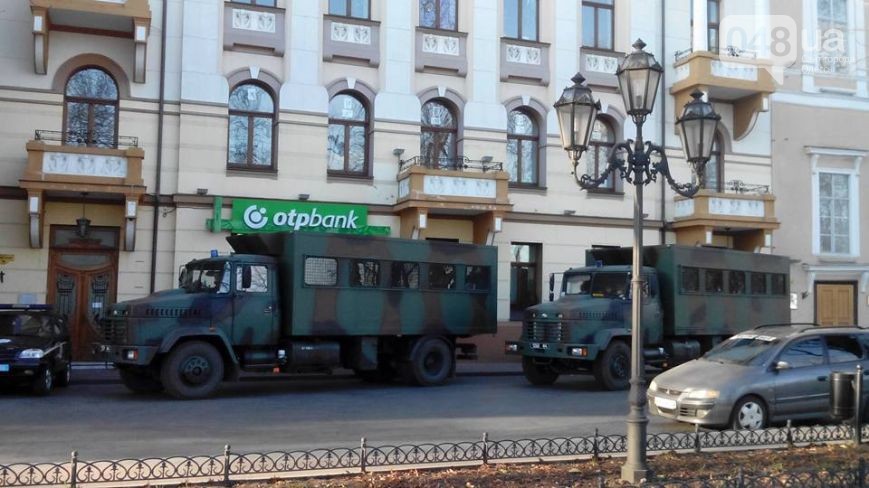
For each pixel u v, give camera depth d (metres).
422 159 22.28
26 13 19.12
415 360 17.28
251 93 21.11
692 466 8.36
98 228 19.50
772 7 26.86
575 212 23.88
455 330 17.83
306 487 7.27
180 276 16.25
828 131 27.27
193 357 14.70
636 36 25.09
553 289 19.30
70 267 19.23
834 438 9.95
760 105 25.17
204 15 20.42
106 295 19.48
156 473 7.99
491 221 21.80
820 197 27.05
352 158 22.02
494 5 23.53
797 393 11.57
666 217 25.02
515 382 18.72
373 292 16.67
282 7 21.27
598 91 24.48
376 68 22.19
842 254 27.05
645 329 17.48
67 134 19.41
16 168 18.81
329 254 16.17
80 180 18.08
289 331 15.66
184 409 13.32
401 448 9.50
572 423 12.27
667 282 18.11
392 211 21.88
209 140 20.27
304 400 14.75
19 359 14.21
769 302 20.16
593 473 8.02
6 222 18.66
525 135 23.98
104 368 18.77
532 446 8.88
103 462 8.14
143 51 19.44
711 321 18.66
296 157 21.11
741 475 6.77
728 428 11.14
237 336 15.29
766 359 11.69
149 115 19.95
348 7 22.19
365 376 18.53
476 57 23.20
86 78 19.80
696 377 11.66
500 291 22.86
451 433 11.21
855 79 27.75
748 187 25.97
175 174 20.03
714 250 18.91
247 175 20.58
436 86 22.81
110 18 19.11
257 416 12.61
